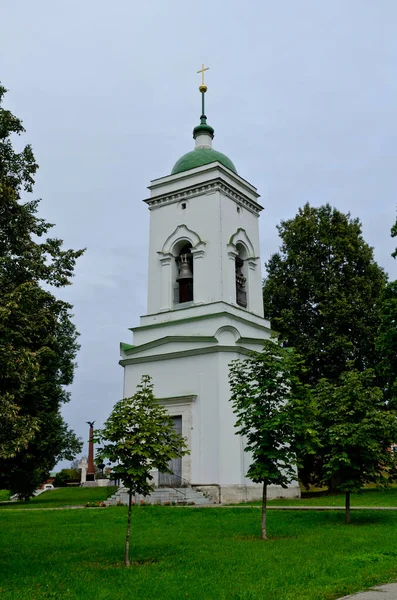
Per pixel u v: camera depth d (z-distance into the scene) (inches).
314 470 1398.9
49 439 1430.9
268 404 674.8
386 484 752.3
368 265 1556.3
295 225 1621.6
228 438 1119.6
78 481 2802.7
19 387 578.6
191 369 1192.2
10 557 527.5
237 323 1239.5
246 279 1384.1
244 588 373.4
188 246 1369.3
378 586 383.9
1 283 647.8
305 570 425.7
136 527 733.9
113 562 495.8
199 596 355.9
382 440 757.3
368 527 665.6
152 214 1414.9
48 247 773.9
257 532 661.3
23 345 615.2
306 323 1528.1
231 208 1363.2
